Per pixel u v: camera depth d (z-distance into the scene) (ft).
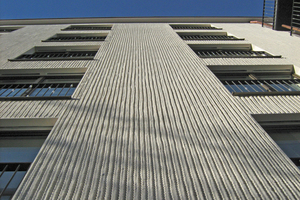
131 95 16.08
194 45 33.27
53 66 22.56
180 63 22.44
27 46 31.55
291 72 23.62
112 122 13.04
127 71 20.45
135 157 10.63
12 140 13.79
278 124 15.10
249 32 41.22
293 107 15.03
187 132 12.39
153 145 11.41
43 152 10.82
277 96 16.55
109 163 10.25
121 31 37.63
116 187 9.06
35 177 9.50
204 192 9.00
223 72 23.72
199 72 20.27
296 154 13.39
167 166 10.19
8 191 10.81
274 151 11.39
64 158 10.50
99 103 14.99
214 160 10.64
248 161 10.67
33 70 22.30
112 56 24.59
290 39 33.58
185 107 14.71
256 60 24.68
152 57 24.12
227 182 9.50
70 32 41.73
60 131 12.26
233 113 14.24
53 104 14.98
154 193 8.86
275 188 9.34
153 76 19.39
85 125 12.76
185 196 8.80
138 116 13.62
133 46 28.37
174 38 32.45
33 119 13.53
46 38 37.11
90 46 31.86
